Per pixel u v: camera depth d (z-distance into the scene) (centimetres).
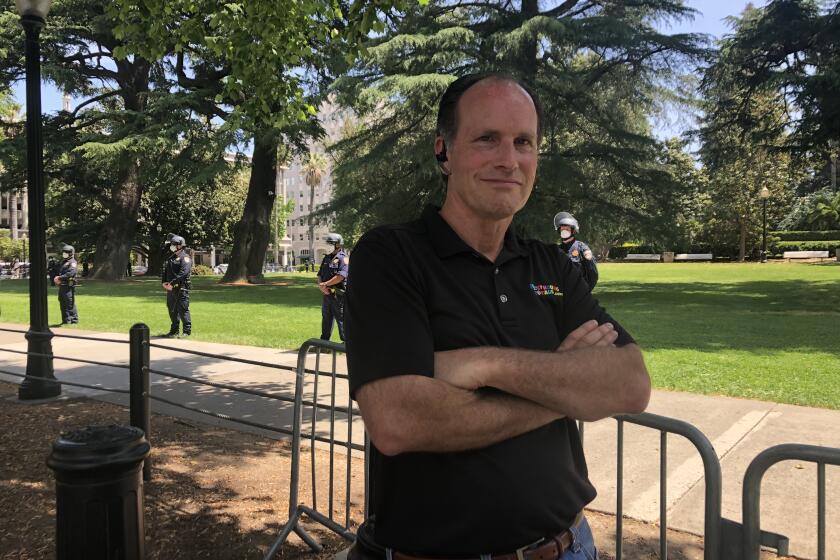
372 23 549
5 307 1823
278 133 2830
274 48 639
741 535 192
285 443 554
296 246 13462
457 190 172
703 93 2491
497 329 163
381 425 149
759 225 5784
